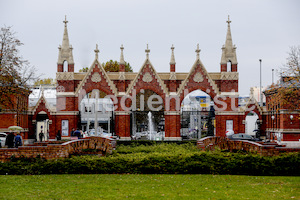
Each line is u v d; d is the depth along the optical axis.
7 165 23.56
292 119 58.62
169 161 24.41
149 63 60.31
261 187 19.23
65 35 61.44
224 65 60.75
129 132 59.66
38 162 24.11
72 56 60.81
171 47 61.28
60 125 60.03
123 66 60.69
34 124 66.38
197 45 60.59
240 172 23.66
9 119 58.06
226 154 25.23
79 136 46.34
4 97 45.69
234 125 60.12
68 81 60.31
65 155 25.28
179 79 61.12
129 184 19.95
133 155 27.38
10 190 18.31
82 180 21.08
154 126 78.38
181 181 20.86
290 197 17.11
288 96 43.75
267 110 67.19
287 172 23.30
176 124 59.62
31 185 19.58
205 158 24.58
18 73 44.44
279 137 59.91
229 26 62.03
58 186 19.34
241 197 17.06
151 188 18.91
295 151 25.28
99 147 28.61
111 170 23.98
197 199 16.66
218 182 20.64
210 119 65.62
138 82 60.25
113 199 16.66
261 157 23.88
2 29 43.78
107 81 60.25
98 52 60.66
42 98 66.19
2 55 42.75
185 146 34.72
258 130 68.75
